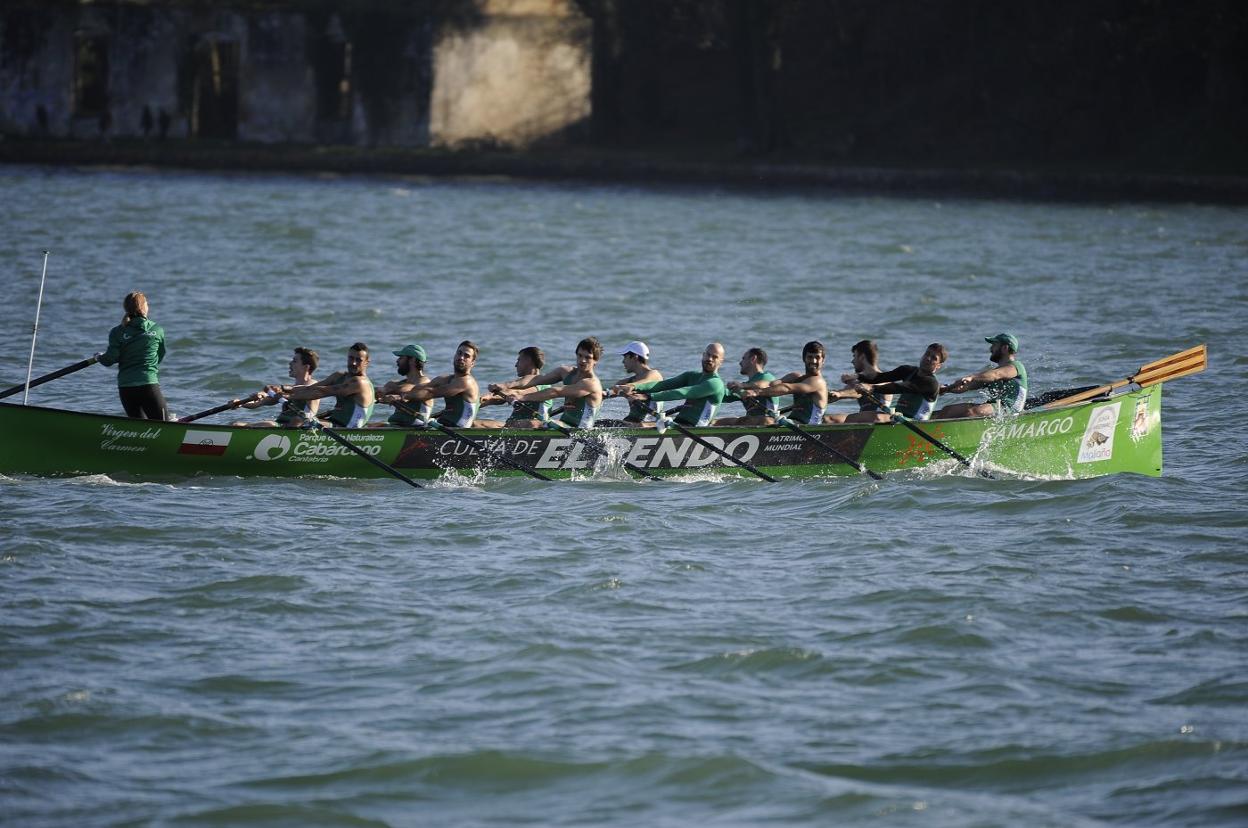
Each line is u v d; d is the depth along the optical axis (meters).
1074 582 51.91
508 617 47.75
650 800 36.59
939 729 40.16
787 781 37.28
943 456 70.81
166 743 39.00
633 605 49.12
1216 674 43.59
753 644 45.78
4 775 37.03
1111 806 36.22
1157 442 69.88
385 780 37.34
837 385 93.62
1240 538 57.53
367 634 46.31
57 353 96.44
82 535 55.47
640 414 70.44
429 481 66.69
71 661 43.66
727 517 60.88
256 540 55.72
